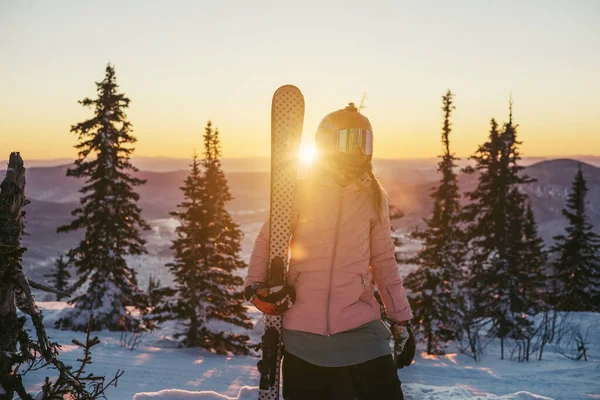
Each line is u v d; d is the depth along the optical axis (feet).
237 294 75.20
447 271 67.72
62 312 83.41
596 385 36.68
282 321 9.00
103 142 82.64
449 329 64.59
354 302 8.79
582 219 122.52
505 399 19.38
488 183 93.25
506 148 93.04
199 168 76.48
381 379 8.54
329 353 8.58
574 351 59.06
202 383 41.50
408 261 71.51
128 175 85.25
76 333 66.64
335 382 8.69
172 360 49.44
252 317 95.66
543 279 100.78
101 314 79.66
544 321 63.57
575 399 33.17
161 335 79.61
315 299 8.73
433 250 70.64
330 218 8.86
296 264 8.95
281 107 9.09
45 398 12.78
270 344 8.77
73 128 82.89
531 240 116.78
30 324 40.86
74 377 13.37
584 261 120.16
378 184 9.18
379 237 9.20
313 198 8.98
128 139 85.30
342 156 8.99
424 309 65.26
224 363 52.95
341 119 9.09
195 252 73.61
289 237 8.92
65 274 184.55
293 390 8.74
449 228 71.00
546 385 37.32
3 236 13.85
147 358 47.96
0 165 14.08
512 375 41.45
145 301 85.97
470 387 37.47
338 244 8.82
